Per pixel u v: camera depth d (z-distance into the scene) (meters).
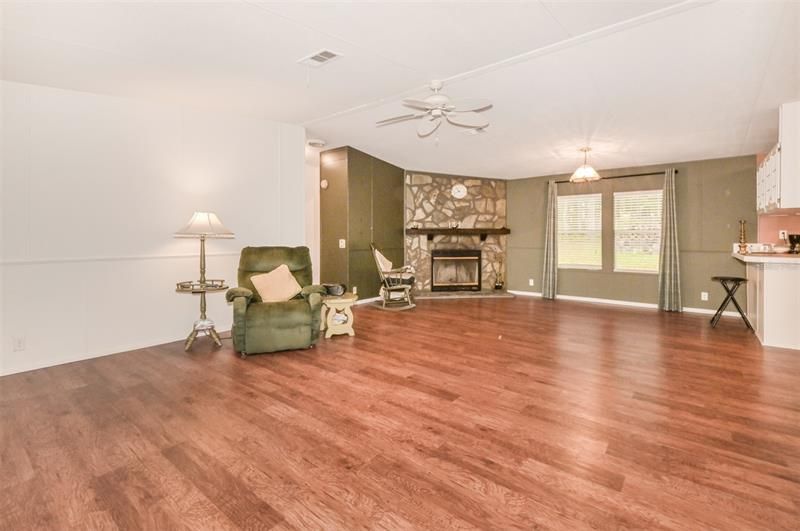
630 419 2.52
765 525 1.59
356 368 3.50
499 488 1.84
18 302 3.49
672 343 4.38
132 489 1.84
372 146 6.21
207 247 4.65
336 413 2.61
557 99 3.95
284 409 2.67
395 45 2.97
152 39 2.88
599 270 7.27
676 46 2.90
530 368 3.51
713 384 3.12
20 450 2.17
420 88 3.86
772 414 2.58
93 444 2.23
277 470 1.98
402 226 7.75
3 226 3.42
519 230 8.28
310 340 4.05
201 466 2.02
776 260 4.20
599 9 2.47
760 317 4.48
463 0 2.39
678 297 6.39
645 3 2.40
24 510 1.70
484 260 8.30
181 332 4.50
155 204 4.26
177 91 3.91
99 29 2.73
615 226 7.09
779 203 4.00
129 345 4.11
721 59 3.07
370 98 4.16
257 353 3.90
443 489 1.83
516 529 1.58
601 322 5.48
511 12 2.52
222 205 4.74
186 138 4.45
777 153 4.09
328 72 3.47
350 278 6.50
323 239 6.82
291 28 2.73
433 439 2.28
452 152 6.30
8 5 2.43
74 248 3.77
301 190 5.43
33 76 3.44
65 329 3.72
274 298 4.28
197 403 2.77
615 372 3.40
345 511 1.69
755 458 2.07
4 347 3.42
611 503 1.73
